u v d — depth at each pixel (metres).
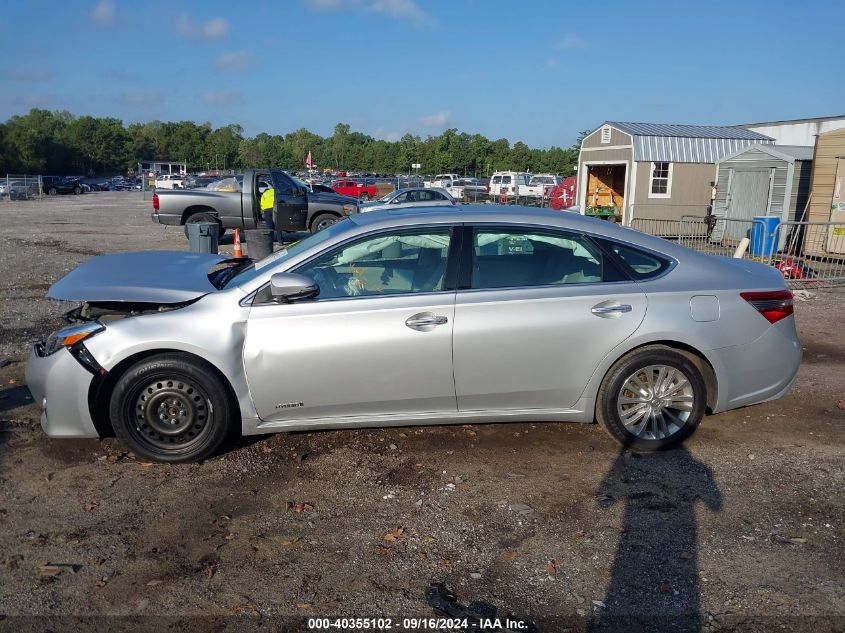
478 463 4.55
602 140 23.73
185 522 3.83
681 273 4.68
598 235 4.66
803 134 23.97
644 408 4.65
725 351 4.63
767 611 3.06
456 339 4.39
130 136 114.50
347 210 19.34
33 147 90.19
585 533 3.71
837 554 3.50
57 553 3.53
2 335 7.79
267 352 4.36
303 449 4.75
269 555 3.52
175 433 4.46
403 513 3.93
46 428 4.53
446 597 3.18
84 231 21.52
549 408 4.62
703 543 3.61
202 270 5.15
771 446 4.82
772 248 13.34
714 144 22.73
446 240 4.57
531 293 4.48
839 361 7.01
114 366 4.34
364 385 4.43
